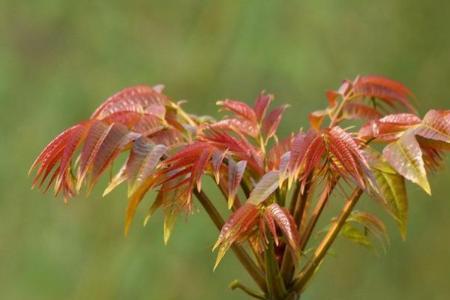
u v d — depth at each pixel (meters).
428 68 6.32
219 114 6.26
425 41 6.30
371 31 6.24
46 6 6.63
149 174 2.09
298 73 6.09
